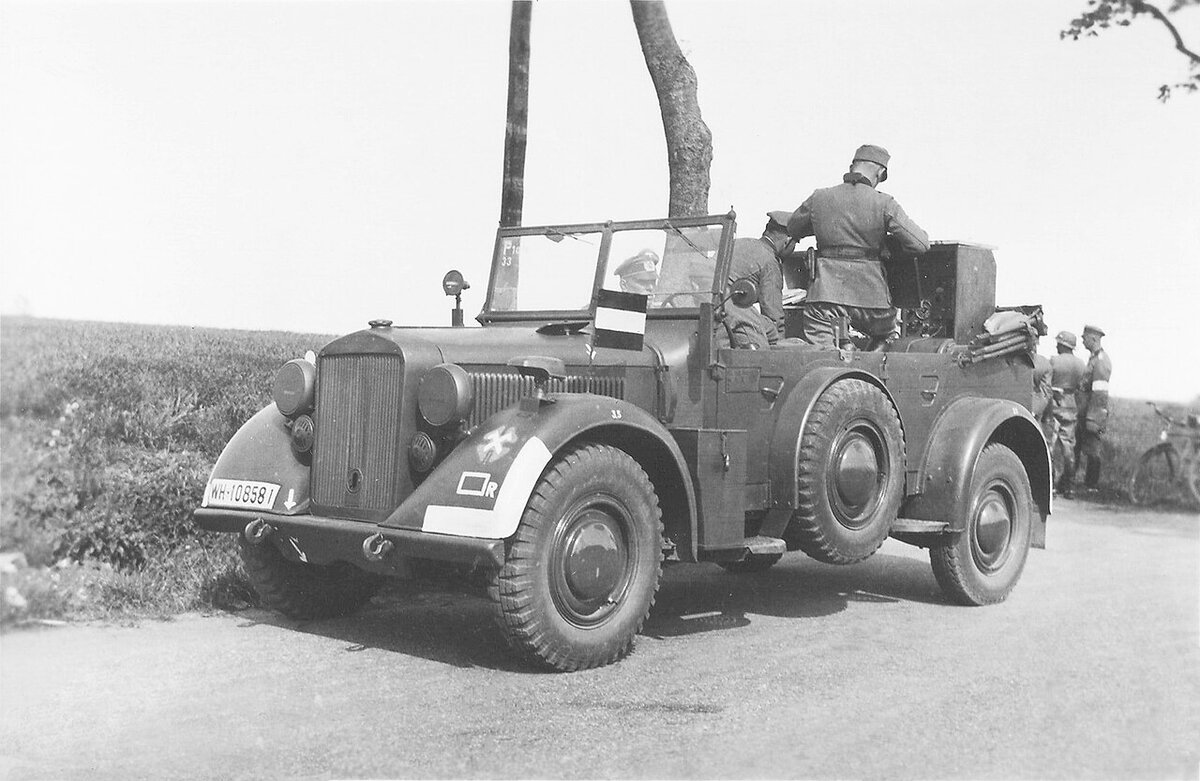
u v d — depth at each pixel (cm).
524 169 780
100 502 555
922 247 647
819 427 525
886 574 706
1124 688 429
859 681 437
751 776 332
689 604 597
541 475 430
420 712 387
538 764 339
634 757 346
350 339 473
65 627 485
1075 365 1166
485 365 474
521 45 773
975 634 527
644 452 488
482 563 413
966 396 637
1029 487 639
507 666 449
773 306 614
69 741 349
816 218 658
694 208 749
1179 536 882
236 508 493
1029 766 344
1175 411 1094
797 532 531
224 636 487
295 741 354
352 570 530
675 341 529
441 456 455
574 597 441
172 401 804
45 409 689
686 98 750
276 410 527
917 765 344
